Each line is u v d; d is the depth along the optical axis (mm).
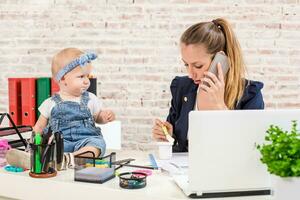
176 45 3014
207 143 1091
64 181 1219
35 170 1261
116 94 3084
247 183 1121
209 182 1099
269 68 3008
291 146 985
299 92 3025
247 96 1732
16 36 3145
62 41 3105
